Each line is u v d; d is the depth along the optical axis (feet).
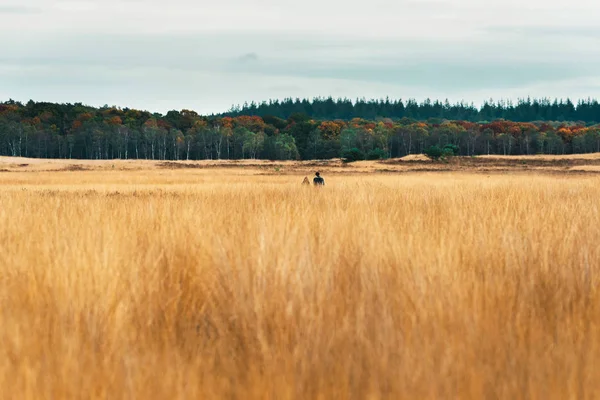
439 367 26.21
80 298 34.04
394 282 37.93
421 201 100.63
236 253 43.70
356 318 31.35
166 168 622.54
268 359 27.02
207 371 26.61
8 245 51.08
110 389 24.99
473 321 30.63
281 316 31.78
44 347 27.96
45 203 95.40
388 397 24.25
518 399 24.27
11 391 24.43
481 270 41.06
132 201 102.58
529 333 30.12
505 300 34.60
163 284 39.27
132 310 34.30
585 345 28.66
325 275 38.11
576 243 50.03
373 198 101.86
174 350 28.71
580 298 36.01
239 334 31.07
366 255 43.24
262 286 36.01
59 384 24.95
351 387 24.90
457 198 102.53
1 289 38.19
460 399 24.17
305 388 24.95
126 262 43.24
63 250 47.06
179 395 23.95
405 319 31.58
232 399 25.03
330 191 137.49
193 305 34.94
